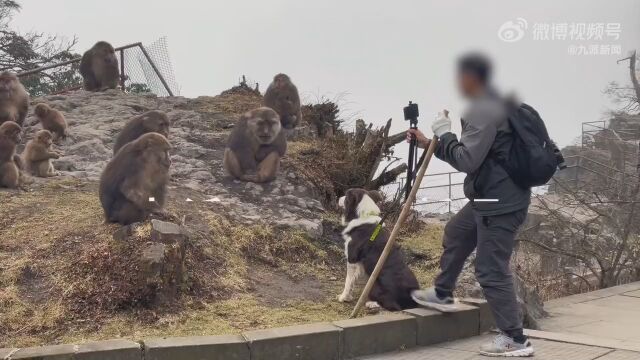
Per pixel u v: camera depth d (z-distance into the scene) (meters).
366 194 6.93
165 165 6.87
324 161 10.80
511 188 5.07
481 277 5.27
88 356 4.77
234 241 7.58
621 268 13.54
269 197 9.32
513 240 5.25
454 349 5.63
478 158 4.95
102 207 7.49
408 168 5.93
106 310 5.80
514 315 5.20
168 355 4.91
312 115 14.38
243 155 9.62
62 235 6.87
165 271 6.02
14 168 8.54
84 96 15.26
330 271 7.74
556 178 16.75
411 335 5.73
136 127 9.02
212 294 6.43
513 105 5.02
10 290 5.93
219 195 9.07
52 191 8.56
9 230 7.09
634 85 14.66
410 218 10.20
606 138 18.59
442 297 5.96
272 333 5.25
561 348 5.45
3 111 10.82
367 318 5.73
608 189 15.55
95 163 10.31
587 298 8.23
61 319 5.63
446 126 5.27
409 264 8.27
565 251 13.34
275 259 7.61
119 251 6.25
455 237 5.78
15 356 4.66
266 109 9.64
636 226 14.57
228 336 5.18
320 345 5.32
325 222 8.95
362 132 11.76
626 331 6.36
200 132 12.19
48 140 9.25
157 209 6.99
